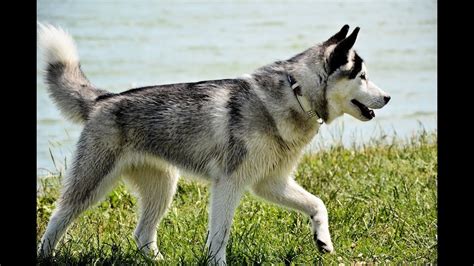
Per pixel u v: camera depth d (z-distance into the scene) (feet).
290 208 29.60
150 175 30.60
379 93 28.71
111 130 28.99
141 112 29.09
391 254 29.19
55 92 30.22
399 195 35.40
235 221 32.50
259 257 28.35
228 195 28.04
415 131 54.13
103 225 33.76
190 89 29.25
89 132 29.09
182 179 38.86
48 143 51.72
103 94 30.09
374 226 32.14
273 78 28.32
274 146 28.25
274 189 29.40
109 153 29.12
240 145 27.81
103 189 29.32
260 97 27.96
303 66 28.40
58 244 29.94
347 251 29.48
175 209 34.58
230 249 28.81
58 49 30.30
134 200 36.91
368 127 56.03
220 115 28.22
